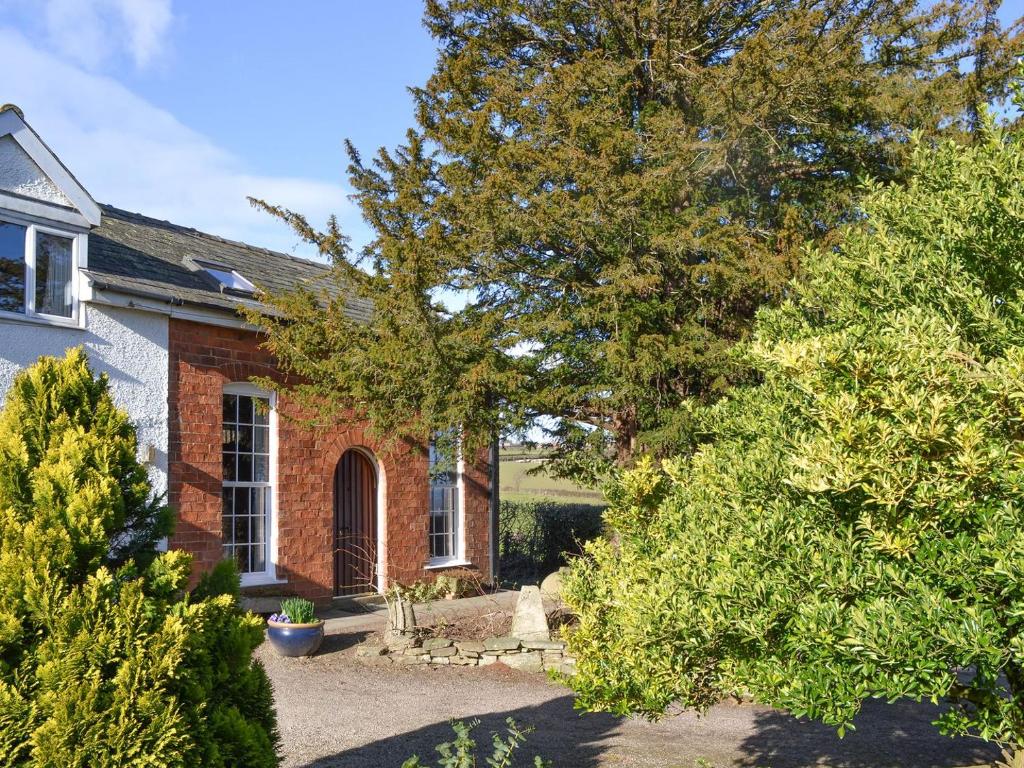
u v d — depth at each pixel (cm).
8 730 367
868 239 488
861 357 342
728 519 436
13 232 994
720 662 416
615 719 862
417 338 904
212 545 1180
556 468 1129
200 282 1260
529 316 952
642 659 446
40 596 389
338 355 1001
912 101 909
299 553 1316
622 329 920
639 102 1079
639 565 476
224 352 1225
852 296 469
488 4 1085
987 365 336
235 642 445
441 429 988
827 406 341
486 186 874
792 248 862
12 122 983
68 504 417
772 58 847
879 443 329
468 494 1677
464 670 1055
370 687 948
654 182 883
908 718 918
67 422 443
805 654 378
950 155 457
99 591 399
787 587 362
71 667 379
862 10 963
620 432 1061
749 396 546
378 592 1472
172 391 1149
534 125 952
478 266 940
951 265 412
